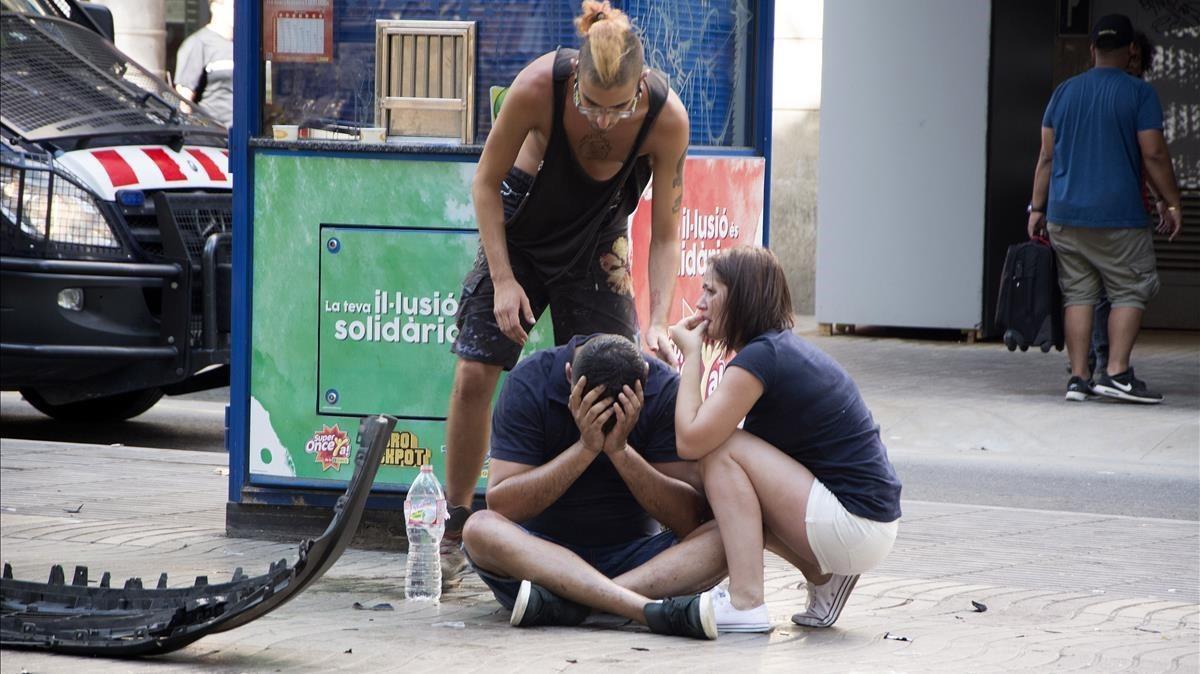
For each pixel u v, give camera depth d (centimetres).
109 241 1734
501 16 1273
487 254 1083
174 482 1566
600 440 977
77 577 1024
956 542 1366
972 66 2806
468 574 1182
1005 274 2283
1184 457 1905
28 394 2095
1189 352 2723
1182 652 978
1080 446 1962
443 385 1260
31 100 1822
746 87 1416
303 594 1100
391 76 1284
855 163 2898
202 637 914
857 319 2928
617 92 981
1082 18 3033
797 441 1002
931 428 2053
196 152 1858
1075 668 929
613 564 1039
